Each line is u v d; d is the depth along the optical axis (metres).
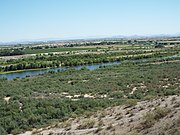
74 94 42.56
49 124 24.47
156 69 74.50
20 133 22.69
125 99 32.97
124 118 19.50
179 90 33.12
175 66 77.25
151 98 26.08
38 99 36.00
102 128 18.19
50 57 122.19
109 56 126.50
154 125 14.91
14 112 28.14
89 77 64.31
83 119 22.94
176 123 13.75
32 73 88.31
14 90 45.19
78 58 119.75
